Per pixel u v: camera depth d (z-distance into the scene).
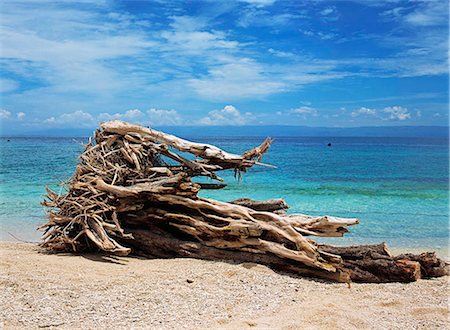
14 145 74.00
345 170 33.41
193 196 9.53
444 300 7.29
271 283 7.80
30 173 27.94
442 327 6.10
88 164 10.27
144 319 6.07
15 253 9.62
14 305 6.41
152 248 9.68
